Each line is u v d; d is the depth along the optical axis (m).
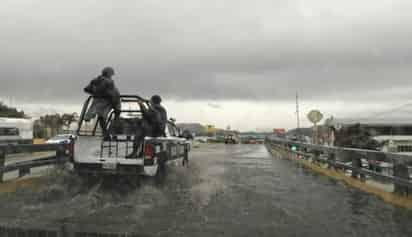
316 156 13.55
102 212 5.92
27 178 8.84
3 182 8.04
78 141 8.54
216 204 6.66
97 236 4.67
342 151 10.85
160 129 10.22
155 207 6.34
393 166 7.57
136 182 8.38
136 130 10.31
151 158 8.37
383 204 6.86
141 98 9.84
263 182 9.64
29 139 33.72
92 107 8.73
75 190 7.71
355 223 5.42
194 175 10.95
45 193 7.28
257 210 6.20
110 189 7.90
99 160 8.40
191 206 6.45
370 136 28.55
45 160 9.91
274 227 5.16
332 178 10.67
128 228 5.04
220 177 10.57
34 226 5.08
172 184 9.02
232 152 26.56
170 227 5.11
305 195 7.73
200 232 4.89
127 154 8.45
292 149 19.38
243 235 4.78
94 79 8.84
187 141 14.24
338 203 6.90
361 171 9.09
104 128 9.25
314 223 5.41
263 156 21.28
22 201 6.62
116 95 9.08
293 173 11.95
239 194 7.71
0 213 5.78
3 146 8.13
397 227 5.22
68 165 8.54
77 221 5.37
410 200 6.66
